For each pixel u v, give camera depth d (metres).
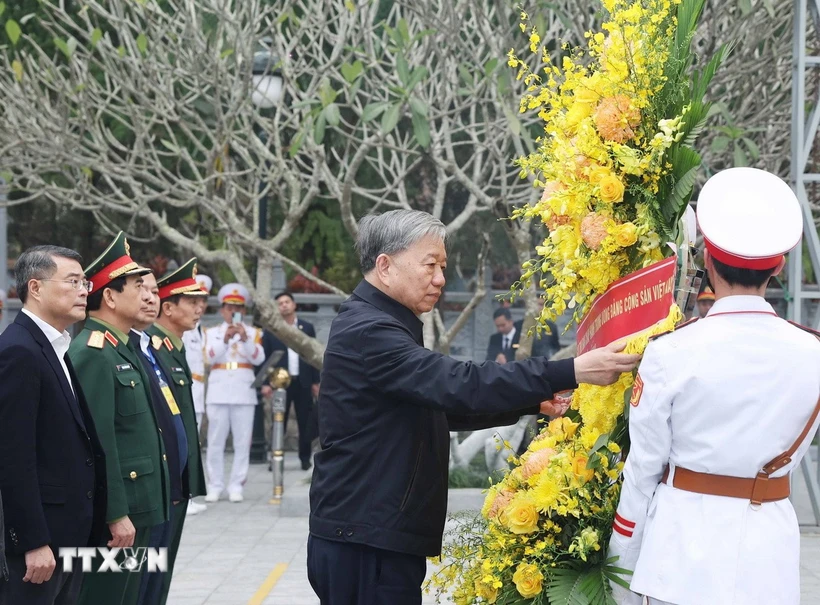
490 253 13.67
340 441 3.04
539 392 2.83
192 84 9.47
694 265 2.91
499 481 3.59
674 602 2.55
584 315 3.25
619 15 2.98
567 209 2.96
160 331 5.61
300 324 10.82
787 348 2.57
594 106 3.01
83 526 3.61
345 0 8.38
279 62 8.12
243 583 6.03
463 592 3.28
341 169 9.42
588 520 2.98
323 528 3.03
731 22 8.05
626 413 2.92
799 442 2.58
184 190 8.79
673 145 2.88
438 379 2.88
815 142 8.25
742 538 2.53
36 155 8.98
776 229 2.61
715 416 2.54
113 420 3.97
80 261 3.76
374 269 3.16
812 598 5.39
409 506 2.99
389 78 8.86
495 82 7.56
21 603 3.43
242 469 9.13
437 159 7.91
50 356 3.61
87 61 8.45
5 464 3.40
